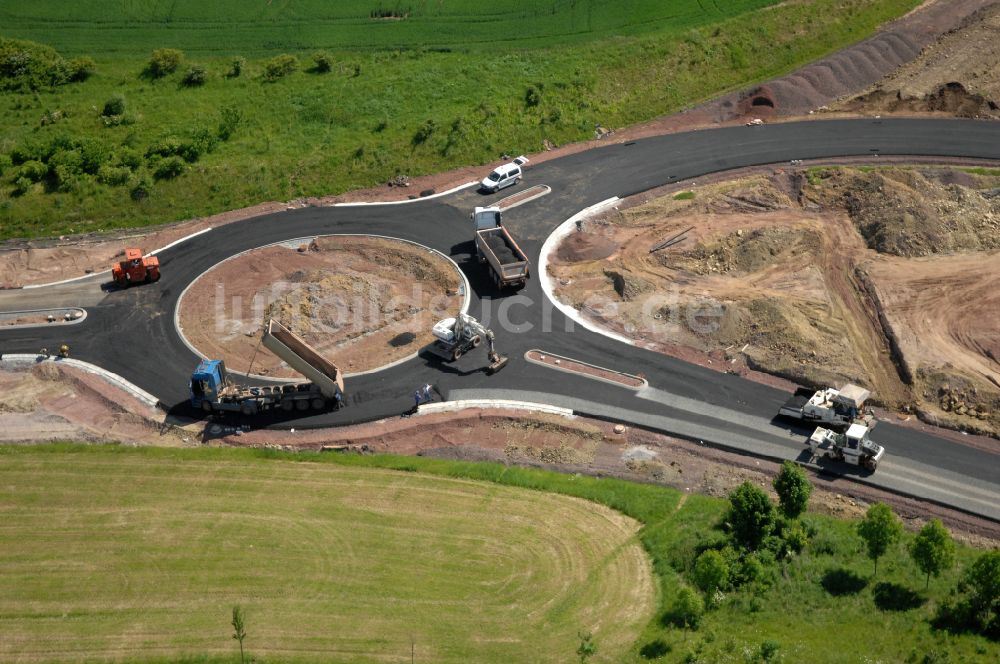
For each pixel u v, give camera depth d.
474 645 43.00
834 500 51.50
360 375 62.00
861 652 40.53
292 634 43.75
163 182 82.12
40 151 83.38
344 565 47.88
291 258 73.75
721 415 57.94
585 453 55.78
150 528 50.66
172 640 43.62
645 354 63.38
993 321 63.06
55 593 46.47
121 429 58.34
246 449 56.75
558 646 42.81
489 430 57.59
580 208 78.88
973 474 52.69
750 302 65.31
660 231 75.06
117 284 71.56
